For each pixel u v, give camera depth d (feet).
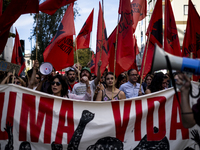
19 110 12.07
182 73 7.10
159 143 11.96
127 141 11.97
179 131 11.97
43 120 12.05
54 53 18.44
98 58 17.12
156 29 18.94
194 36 18.28
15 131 11.98
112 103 12.18
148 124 12.09
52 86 13.60
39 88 15.85
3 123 12.03
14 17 16.53
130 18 16.20
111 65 20.68
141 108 12.16
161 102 12.15
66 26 18.53
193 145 11.82
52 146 11.87
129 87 18.90
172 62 6.56
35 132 11.95
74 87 17.67
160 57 6.59
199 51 18.29
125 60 16.10
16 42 21.98
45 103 12.16
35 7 16.42
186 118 7.18
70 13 18.69
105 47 17.28
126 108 12.17
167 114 12.11
